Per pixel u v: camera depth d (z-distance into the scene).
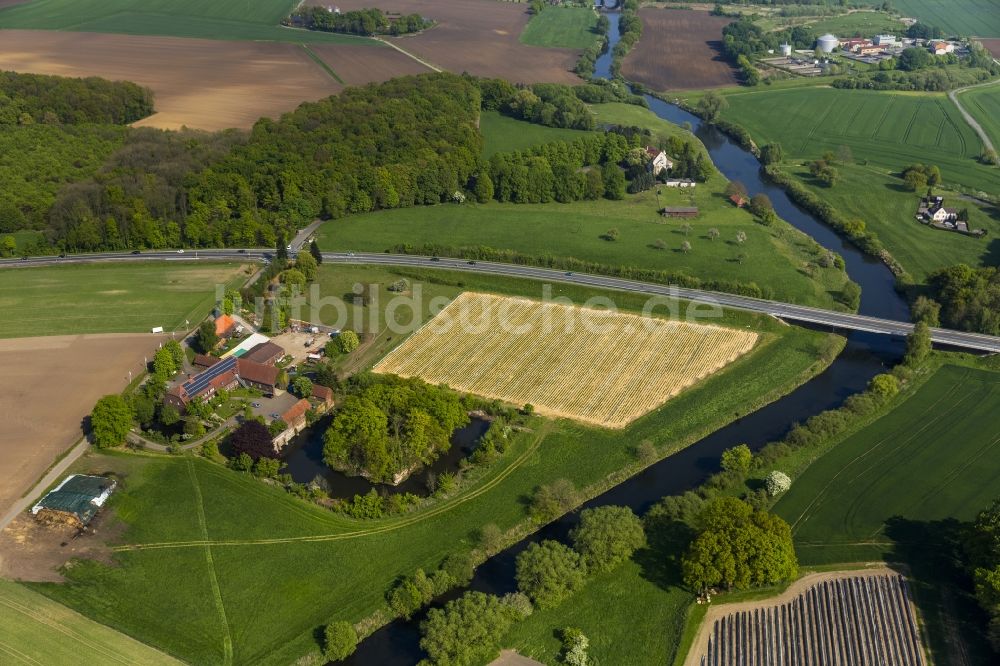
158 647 110.81
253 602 118.62
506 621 113.31
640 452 148.38
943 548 125.50
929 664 106.56
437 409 152.12
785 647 110.12
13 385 172.50
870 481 141.00
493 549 128.88
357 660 111.38
